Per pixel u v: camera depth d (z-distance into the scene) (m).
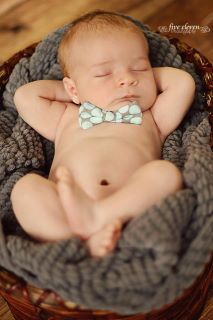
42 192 0.97
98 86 1.18
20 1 1.94
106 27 1.20
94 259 0.90
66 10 1.90
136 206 0.95
